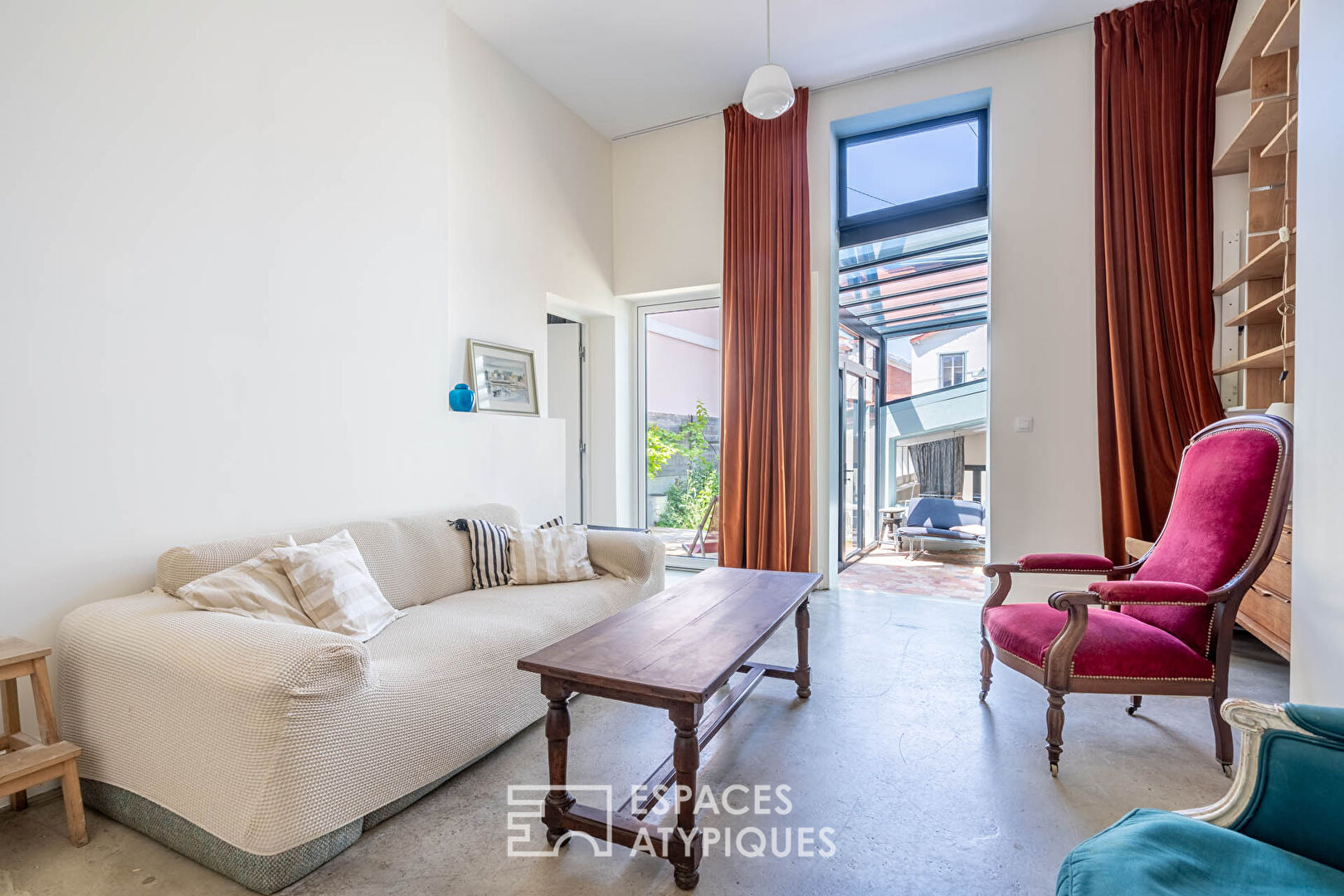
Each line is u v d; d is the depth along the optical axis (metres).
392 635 2.09
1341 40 1.56
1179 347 3.27
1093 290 3.55
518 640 2.18
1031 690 2.56
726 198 4.49
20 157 1.78
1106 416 3.45
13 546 1.77
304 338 2.55
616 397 5.06
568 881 1.46
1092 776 1.90
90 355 1.92
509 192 3.88
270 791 1.41
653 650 1.70
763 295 4.37
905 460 7.04
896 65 3.95
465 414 3.33
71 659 1.75
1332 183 1.60
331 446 2.65
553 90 4.25
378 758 1.63
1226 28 3.19
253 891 1.42
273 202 2.44
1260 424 2.01
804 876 1.47
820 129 4.29
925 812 1.71
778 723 2.27
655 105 4.48
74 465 1.88
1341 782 0.95
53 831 1.65
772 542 4.37
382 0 2.92
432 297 3.17
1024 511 3.70
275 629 1.61
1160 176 3.33
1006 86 3.73
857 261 4.89
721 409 4.71
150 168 2.07
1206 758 2.00
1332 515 1.59
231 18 2.30
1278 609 2.27
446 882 1.46
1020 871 1.47
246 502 2.34
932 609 3.79
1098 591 1.87
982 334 6.93
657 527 5.22
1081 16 3.47
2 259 1.74
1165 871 0.90
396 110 2.99
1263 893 0.87
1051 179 3.63
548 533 3.06
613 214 5.03
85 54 1.91
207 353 2.22
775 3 3.35
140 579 2.03
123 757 1.64
